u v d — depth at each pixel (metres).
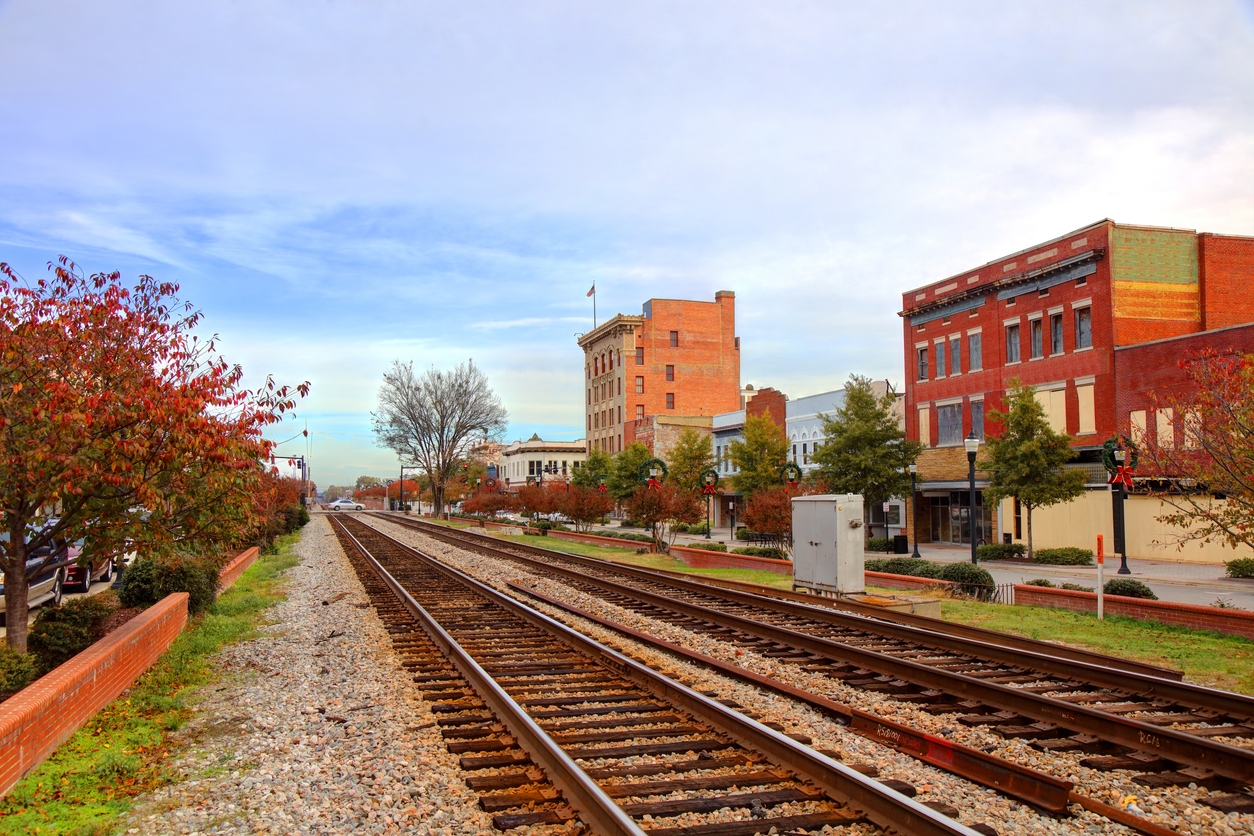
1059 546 32.44
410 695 8.73
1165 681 8.41
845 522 15.93
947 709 7.95
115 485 9.52
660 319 75.25
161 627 10.98
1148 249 31.98
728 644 11.48
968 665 10.09
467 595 17.50
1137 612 13.79
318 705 8.45
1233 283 32.50
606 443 78.81
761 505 25.95
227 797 5.95
